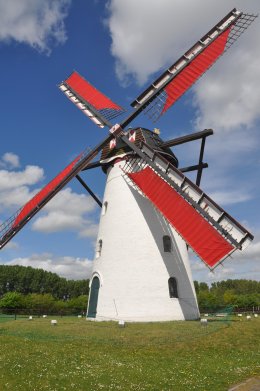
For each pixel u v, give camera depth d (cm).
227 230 1736
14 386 898
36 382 936
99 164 2564
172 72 2314
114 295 2131
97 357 1253
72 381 961
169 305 2092
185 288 2198
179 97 2195
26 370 1033
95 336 1582
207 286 10594
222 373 1117
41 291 8444
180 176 2011
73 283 9275
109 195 2428
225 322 1938
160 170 2111
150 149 2225
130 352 1352
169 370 1128
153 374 1071
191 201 1895
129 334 1625
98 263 2308
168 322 1962
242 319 2138
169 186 2027
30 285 8319
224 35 2222
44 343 1431
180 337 1562
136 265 2152
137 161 2320
